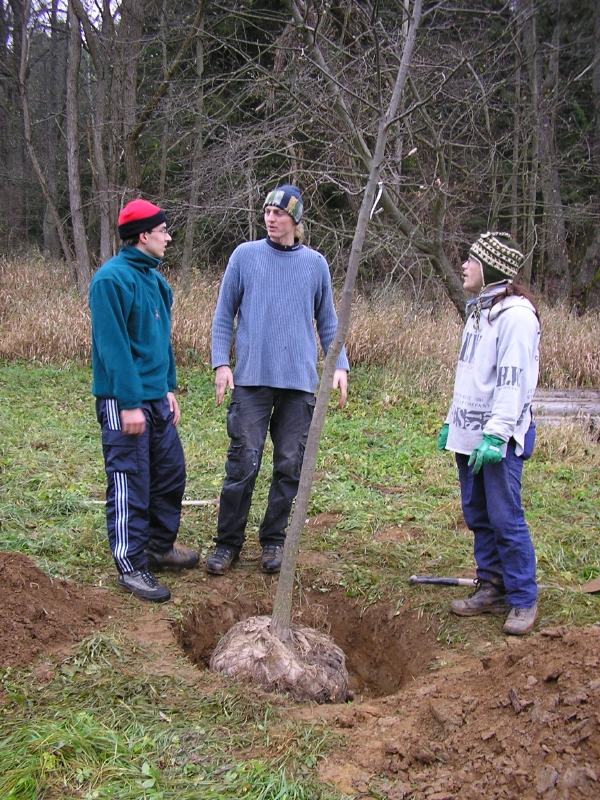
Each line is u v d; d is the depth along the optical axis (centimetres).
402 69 321
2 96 1905
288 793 238
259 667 321
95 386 376
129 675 307
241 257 408
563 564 447
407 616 400
